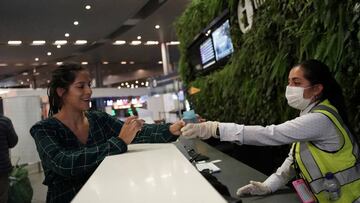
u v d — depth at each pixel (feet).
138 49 49.06
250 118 9.21
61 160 4.03
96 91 39.04
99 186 2.16
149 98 23.85
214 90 12.13
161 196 1.78
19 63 50.37
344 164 4.24
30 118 22.18
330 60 5.23
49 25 32.58
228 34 10.77
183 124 4.89
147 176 2.32
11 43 38.24
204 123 4.66
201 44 13.93
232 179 6.02
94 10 29.30
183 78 17.42
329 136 4.28
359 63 5.04
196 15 14.02
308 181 4.41
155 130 4.91
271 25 7.39
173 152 3.51
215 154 8.50
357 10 4.83
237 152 9.78
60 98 4.82
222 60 11.69
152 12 32.30
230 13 10.47
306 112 4.78
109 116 5.39
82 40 39.81
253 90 8.50
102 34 37.88
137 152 3.74
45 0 26.02
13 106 21.97
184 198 1.71
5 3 25.79
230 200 4.16
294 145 4.81
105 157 3.59
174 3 29.81
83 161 3.97
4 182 10.97
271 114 7.86
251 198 5.01
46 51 44.06
